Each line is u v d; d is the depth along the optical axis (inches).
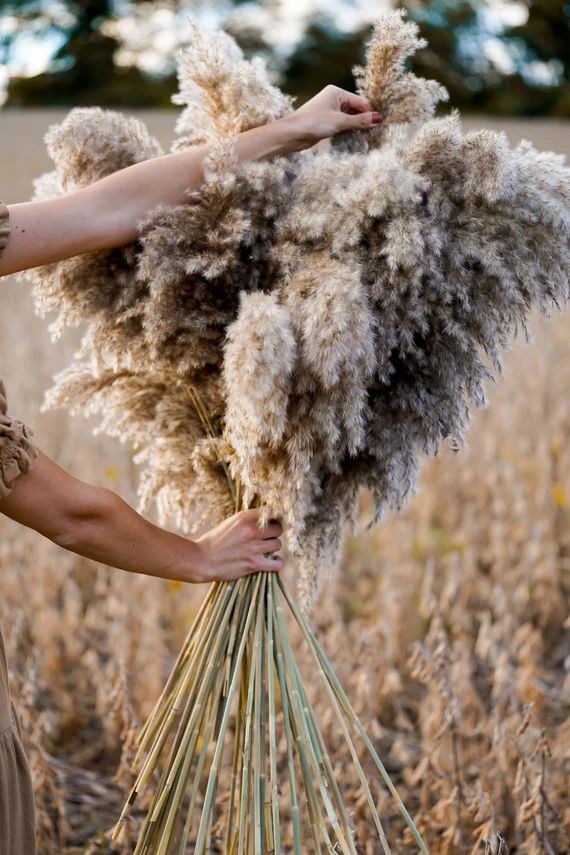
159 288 57.4
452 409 59.2
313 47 880.9
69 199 56.5
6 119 593.3
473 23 810.2
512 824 94.5
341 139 65.0
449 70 805.2
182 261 57.6
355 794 89.4
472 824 92.4
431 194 56.1
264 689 61.4
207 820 57.4
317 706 104.1
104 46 938.1
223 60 62.3
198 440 64.3
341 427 56.9
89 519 55.8
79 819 98.7
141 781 61.7
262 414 53.2
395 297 55.1
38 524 54.7
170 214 57.7
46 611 121.3
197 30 63.2
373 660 109.3
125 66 945.5
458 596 124.4
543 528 140.2
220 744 58.6
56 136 62.9
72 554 144.9
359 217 55.4
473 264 56.6
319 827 58.4
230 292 58.9
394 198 54.4
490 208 56.3
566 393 179.0
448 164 56.5
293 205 58.6
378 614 131.5
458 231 55.9
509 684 100.1
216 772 58.3
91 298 61.9
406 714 118.6
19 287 263.1
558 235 56.0
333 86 64.6
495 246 55.1
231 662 61.9
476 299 56.6
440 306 56.0
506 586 136.3
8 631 120.6
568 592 145.3
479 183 55.4
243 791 59.2
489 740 100.1
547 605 131.1
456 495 162.9
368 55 64.3
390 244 54.0
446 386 58.6
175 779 59.9
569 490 146.2
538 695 106.2
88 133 62.4
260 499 63.1
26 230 54.4
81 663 126.3
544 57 813.9
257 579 63.0
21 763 58.1
